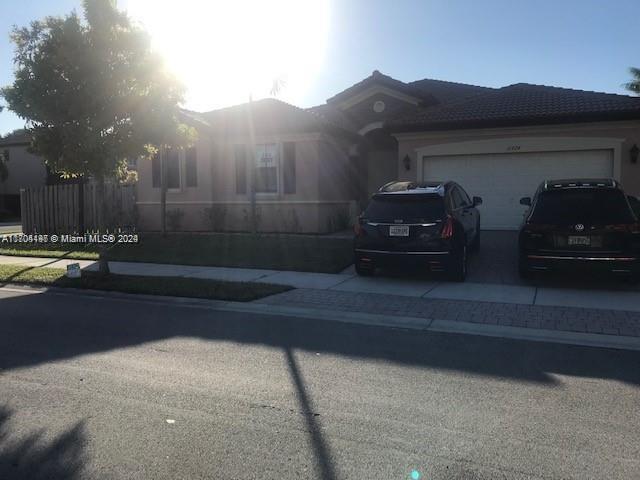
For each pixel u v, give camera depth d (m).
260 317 8.27
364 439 4.10
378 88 21.80
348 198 20.59
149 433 4.23
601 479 3.51
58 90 10.09
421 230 10.07
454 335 7.16
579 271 9.30
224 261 13.13
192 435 4.20
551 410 4.63
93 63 9.88
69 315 8.49
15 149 40.97
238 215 18.91
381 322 7.89
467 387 5.20
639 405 4.73
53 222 20.53
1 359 6.18
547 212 9.58
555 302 8.71
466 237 10.99
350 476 3.58
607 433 4.18
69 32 9.94
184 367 5.85
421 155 17.22
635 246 9.02
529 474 3.58
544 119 15.51
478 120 16.12
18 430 4.31
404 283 10.46
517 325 7.51
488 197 16.69
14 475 3.63
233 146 18.88
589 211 9.37
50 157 10.75
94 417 4.54
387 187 11.33
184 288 9.97
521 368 5.77
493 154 16.53
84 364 5.97
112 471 3.67
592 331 7.16
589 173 15.62
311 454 3.88
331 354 6.31
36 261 14.52
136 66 10.19
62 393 5.10
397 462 3.75
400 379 5.43
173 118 10.94
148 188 19.91
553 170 15.98
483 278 10.71
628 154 15.12
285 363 5.98
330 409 4.68
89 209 19.80
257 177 18.56
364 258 10.61
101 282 10.74
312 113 19.55
